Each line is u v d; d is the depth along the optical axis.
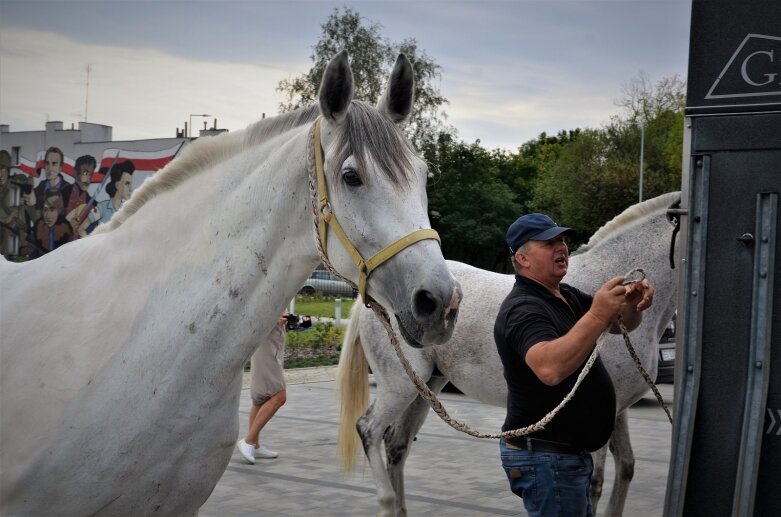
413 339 2.25
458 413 8.89
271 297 2.49
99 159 31.80
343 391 5.07
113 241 2.62
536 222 2.93
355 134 2.36
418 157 2.45
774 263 2.75
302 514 5.02
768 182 2.78
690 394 2.88
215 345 2.44
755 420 2.73
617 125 46.16
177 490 2.44
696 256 2.90
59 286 2.53
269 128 2.61
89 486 2.36
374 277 2.33
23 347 2.43
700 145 2.90
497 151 69.94
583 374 2.56
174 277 2.50
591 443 2.84
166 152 30.34
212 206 2.56
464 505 5.33
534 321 2.74
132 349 2.42
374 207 2.31
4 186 34.09
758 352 2.76
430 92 34.53
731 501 2.79
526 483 2.83
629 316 2.97
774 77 2.78
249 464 6.39
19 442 2.38
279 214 2.47
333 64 2.35
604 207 44.00
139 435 2.37
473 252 56.56
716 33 2.88
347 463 5.06
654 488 5.80
